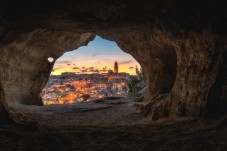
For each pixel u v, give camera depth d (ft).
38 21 29.14
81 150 18.37
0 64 48.85
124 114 45.34
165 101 37.06
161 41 39.34
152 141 20.77
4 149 16.61
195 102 30.53
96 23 30.01
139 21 29.19
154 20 29.58
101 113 49.19
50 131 25.85
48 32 56.90
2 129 22.43
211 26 26.53
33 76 68.69
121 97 78.38
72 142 20.92
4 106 28.14
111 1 24.09
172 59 46.06
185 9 26.11
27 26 31.12
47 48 65.05
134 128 28.89
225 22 25.05
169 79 47.01
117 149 18.69
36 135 22.00
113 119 40.91
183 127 26.13
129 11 26.30
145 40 45.01
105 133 25.39
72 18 27.81
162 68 47.26
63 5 24.31
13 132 21.77
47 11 25.41
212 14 25.25
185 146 18.26
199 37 29.43
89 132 25.86
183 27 29.55
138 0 24.21
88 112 51.39
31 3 23.84
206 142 18.74
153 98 45.60
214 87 28.22
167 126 27.99
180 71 35.09
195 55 31.27
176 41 34.42
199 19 26.89
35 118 40.91
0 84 30.25
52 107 59.72
